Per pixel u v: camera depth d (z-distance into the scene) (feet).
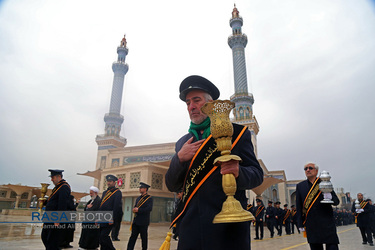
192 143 4.92
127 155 96.99
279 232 39.78
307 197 11.67
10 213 76.23
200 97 5.32
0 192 114.21
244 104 102.37
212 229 3.89
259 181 4.43
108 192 17.29
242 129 4.82
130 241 17.34
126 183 65.72
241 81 109.91
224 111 3.86
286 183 137.69
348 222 91.35
